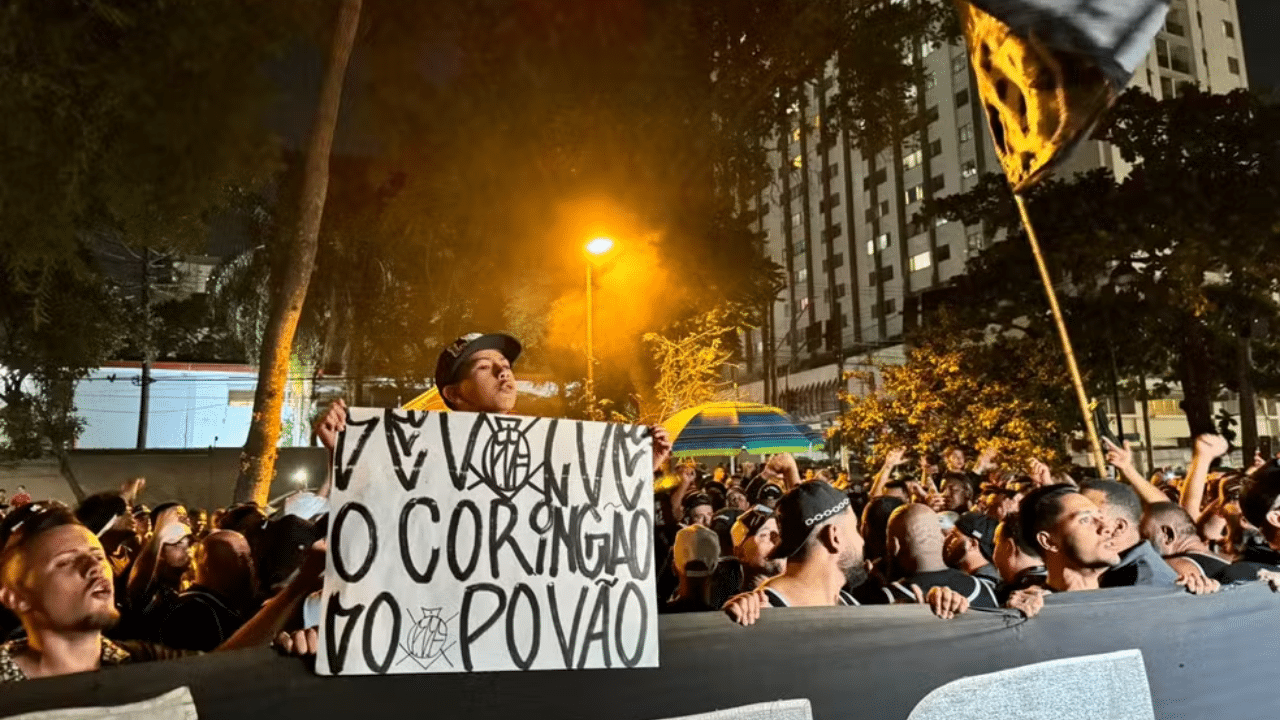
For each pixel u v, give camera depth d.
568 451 2.59
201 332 34.66
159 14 9.08
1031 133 2.30
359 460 2.38
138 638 3.99
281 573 3.90
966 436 25.72
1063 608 3.30
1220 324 29.19
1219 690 3.57
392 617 2.32
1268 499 4.24
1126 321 27.83
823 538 3.23
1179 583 3.64
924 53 70.38
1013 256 28.55
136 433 32.94
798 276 82.31
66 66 8.65
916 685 2.96
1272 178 26.38
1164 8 2.16
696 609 4.36
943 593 3.09
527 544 2.49
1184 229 26.78
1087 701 3.26
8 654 2.39
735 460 22.20
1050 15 2.11
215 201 10.80
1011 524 4.41
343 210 25.66
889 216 72.81
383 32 18.31
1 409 20.09
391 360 29.00
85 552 2.40
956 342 27.67
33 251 9.66
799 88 26.78
